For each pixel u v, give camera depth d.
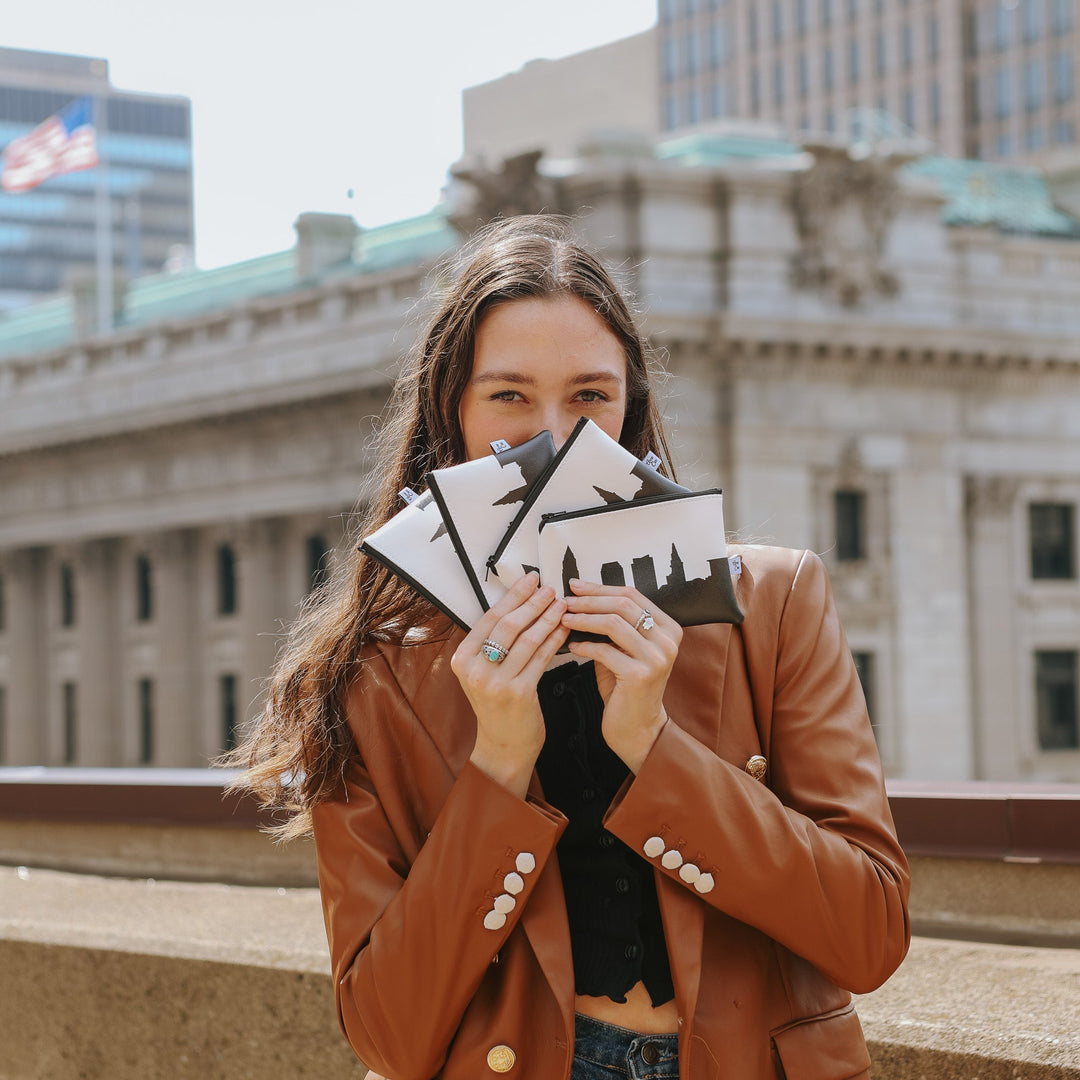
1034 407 47.50
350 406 48.81
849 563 44.69
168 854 5.27
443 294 2.21
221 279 60.56
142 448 56.00
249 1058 3.40
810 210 43.72
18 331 68.81
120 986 3.60
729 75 102.75
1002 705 47.06
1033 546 48.19
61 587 61.47
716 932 1.90
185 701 55.56
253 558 52.59
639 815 1.81
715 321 42.03
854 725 1.99
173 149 129.50
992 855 3.76
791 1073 1.88
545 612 1.82
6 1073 3.79
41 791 5.55
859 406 44.75
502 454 1.89
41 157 53.44
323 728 2.02
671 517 1.85
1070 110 89.62
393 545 1.87
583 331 1.99
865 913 1.85
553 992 1.84
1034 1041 2.68
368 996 1.87
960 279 46.25
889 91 96.25
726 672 1.98
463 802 1.84
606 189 42.19
